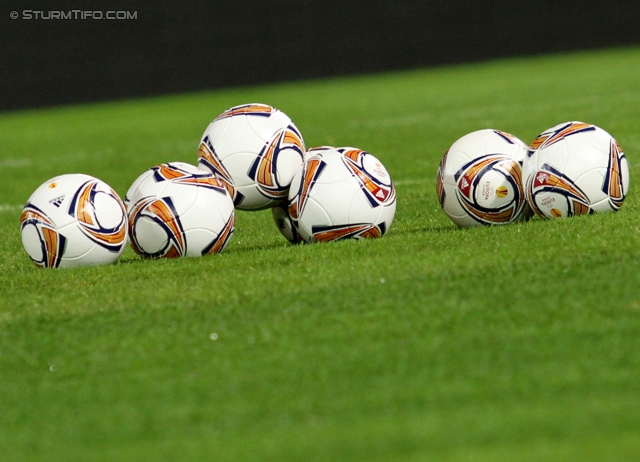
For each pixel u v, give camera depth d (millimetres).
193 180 29094
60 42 126500
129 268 27359
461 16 137500
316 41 134750
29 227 28281
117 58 128875
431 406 16453
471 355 18469
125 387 18500
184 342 20516
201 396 17734
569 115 74125
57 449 16125
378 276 23562
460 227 31531
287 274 24562
